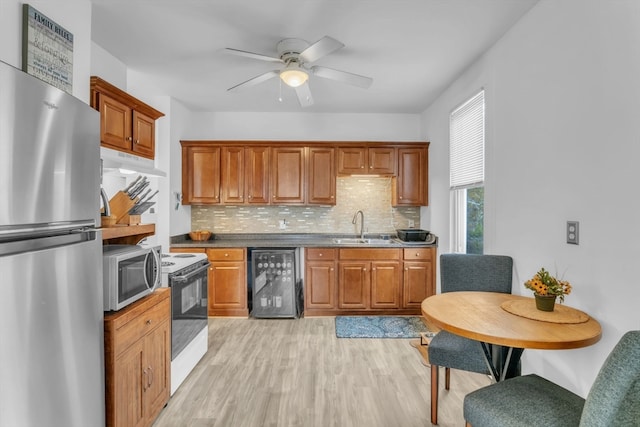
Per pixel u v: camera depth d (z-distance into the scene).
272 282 3.85
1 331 0.90
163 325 2.06
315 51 2.17
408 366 2.70
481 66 2.74
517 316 1.63
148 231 1.96
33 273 1.01
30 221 1.01
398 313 3.96
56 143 1.12
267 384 2.42
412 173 4.21
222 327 3.56
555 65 1.88
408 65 2.93
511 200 2.32
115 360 1.53
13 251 0.96
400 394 2.30
